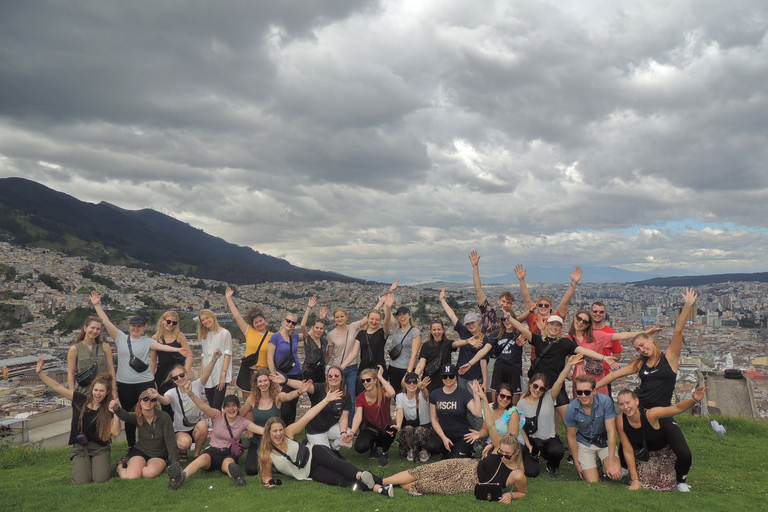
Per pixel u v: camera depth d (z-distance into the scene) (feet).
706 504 18.07
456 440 23.80
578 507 17.83
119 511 18.35
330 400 23.38
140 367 25.54
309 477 22.08
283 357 28.25
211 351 28.32
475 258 29.63
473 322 27.27
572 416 21.89
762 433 29.27
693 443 27.71
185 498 19.70
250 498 19.48
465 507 17.99
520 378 26.32
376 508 18.06
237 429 23.99
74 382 24.11
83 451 22.67
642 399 20.93
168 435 23.15
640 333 21.58
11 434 36.83
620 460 21.74
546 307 25.61
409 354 28.81
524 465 22.08
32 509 18.62
